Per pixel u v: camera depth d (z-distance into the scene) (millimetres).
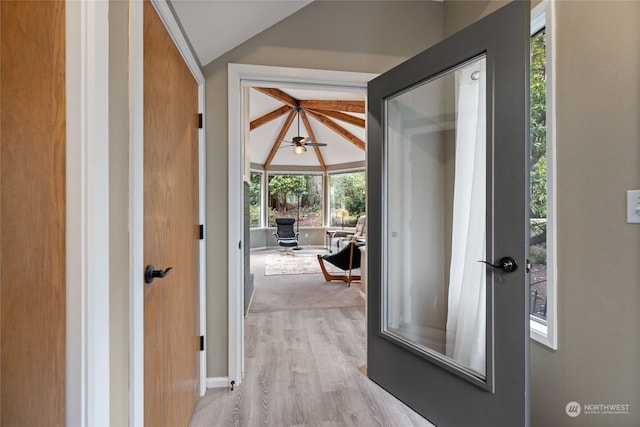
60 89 673
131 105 922
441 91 1729
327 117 6418
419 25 2125
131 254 927
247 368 2113
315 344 2496
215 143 1897
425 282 1848
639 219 988
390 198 1863
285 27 1959
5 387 645
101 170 716
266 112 5742
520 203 1192
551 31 1295
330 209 8680
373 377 1920
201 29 1562
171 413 1305
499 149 1261
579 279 1193
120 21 871
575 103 1205
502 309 1256
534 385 1409
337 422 1575
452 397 1467
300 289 4230
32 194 657
